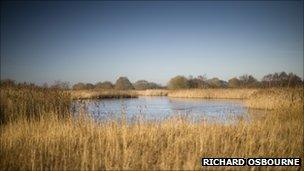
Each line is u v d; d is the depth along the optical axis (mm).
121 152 8648
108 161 7773
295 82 26281
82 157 7906
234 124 12133
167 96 52531
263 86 29578
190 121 12156
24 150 8688
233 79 59531
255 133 10789
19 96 15352
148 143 9500
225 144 8969
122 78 73688
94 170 7379
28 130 10844
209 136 10078
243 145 9414
